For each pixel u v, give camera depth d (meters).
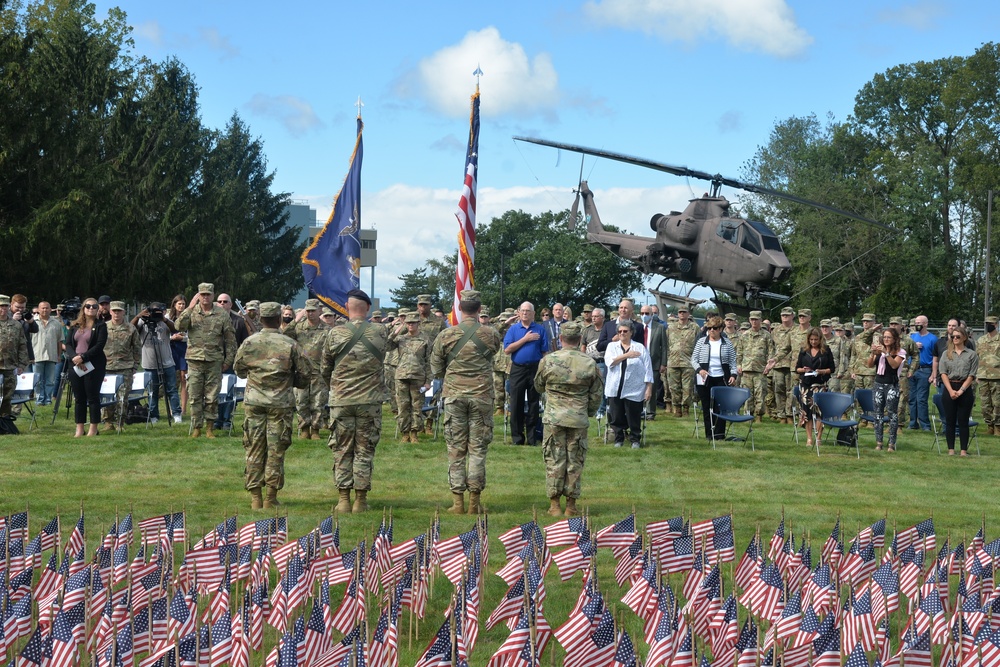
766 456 15.11
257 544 7.20
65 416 19.09
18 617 5.35
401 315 17.56
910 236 62.81
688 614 5.75
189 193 58.44
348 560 6.56
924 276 61.19
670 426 19.06
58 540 6.74
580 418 10.28
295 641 4.58
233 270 58.00
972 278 65.75
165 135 55.56
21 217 43.25
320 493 11.59
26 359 16.92
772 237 27.47
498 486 12.23
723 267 27.69
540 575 5.97
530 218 92.75
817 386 16.12
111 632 5.10
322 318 17.45
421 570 6.52
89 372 15.77
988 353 18.94
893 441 16.33
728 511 10.77
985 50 65.69
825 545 7.10
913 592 6.68
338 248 18.17
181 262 51.53
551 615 7.04
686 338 21.12
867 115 70.62
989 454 16.00
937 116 68.06
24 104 42.97
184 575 6.33
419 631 6.70
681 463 14.26
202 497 11.12
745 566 6.71
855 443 16.41
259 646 5.73
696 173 28.02
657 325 20.12
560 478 10.34
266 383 10.36
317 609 5.00
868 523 10.26
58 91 43.88
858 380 20.97
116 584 6.42
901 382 20.11
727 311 28.84
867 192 65.31
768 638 5.61
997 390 18.81
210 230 58.22
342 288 18.19
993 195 61.62
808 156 71.31
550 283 81.94
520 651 4.77
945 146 68.44
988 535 9.79
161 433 16.39
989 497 11.96
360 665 4.50
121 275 49.06
